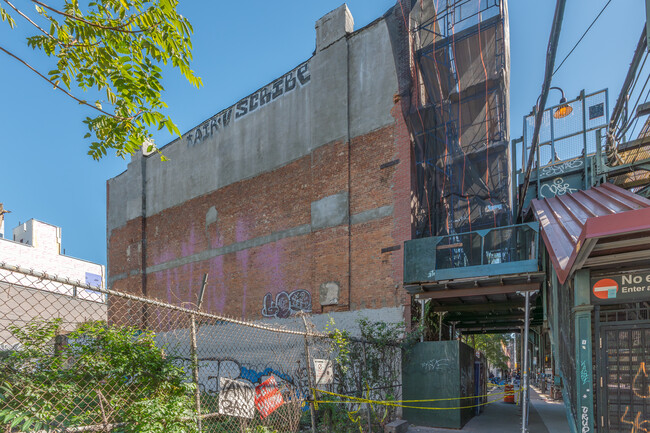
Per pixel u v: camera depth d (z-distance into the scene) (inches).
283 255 616.1
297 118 649.0
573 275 266.5
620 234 206.1
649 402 236.1
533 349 1275.8
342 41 602.5
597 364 253.3
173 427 163.5
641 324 244.8
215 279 705.0
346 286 523.8
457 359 407.5
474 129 609.9
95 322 184.1
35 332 164.1
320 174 586.2
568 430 399.2
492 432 384.2
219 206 733.3
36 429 135.0
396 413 428.5
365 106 563.8
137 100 168.7
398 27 550.3
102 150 191.2
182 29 160.9
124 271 881.5
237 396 212.4
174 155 845.2
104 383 164.2
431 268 438.0
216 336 644.1
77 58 166.7
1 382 138.4
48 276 130.7
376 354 402.3
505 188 526.6
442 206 535.8
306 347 278.4
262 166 681.0
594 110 534.9
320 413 350.9
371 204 529.0
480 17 567.8
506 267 399.2
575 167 535.8
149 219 868.0
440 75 579.5
